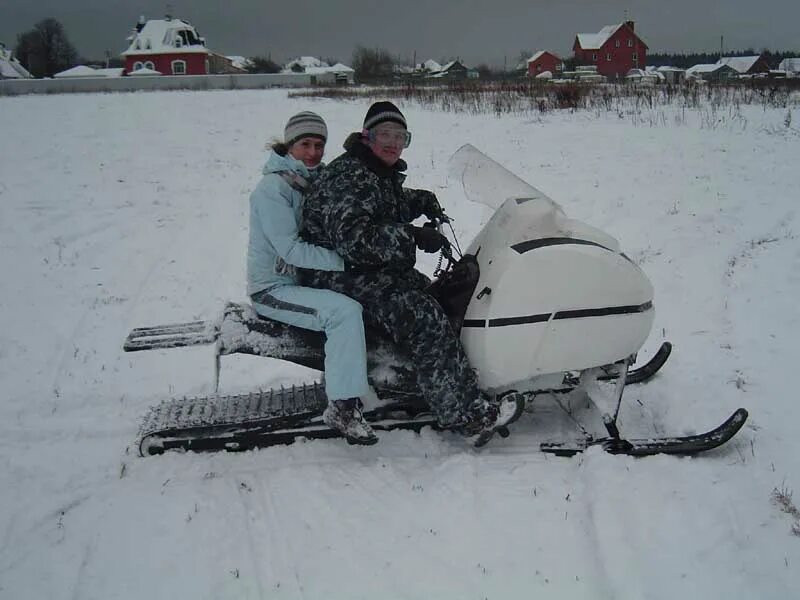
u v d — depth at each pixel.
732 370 4.44
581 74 46.91
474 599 2.68
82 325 5.75
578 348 3.52
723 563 2.75
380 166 3.55
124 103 29.25
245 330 3.66
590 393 3.69
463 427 3.54
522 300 3.45
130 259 7.54
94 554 3.04
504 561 2.87
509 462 3.57
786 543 2.85
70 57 79.00
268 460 3.70
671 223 7.72
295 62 74.50
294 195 3.65
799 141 12.38
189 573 2.90
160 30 68.94
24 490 3.50
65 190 11.13
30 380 4.77
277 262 3.64
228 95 34.44
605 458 3.43
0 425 4.16
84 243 8.15
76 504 3.39
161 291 6.54
